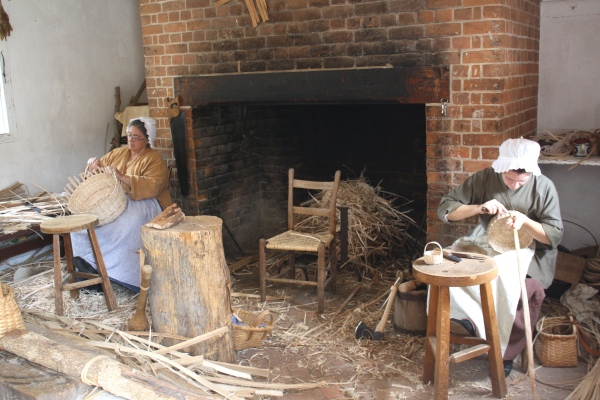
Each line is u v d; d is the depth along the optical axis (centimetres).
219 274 326
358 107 539
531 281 318
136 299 438
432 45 395
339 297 446
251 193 595
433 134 404
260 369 326
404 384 320
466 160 396
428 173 409
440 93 395
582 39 442
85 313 411
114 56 623
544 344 332
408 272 448
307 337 378
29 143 545
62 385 273
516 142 312
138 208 444
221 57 479
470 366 337
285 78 450
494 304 305
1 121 525
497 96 379
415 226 518
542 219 326
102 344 311
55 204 512
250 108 583
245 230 590
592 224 456
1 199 514
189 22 488
